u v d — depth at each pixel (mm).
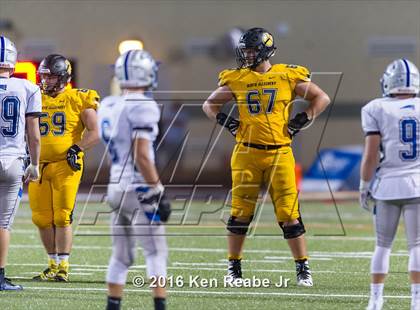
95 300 23281
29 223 42500
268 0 67188
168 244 35188
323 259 31266
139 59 18984
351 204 51875
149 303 22891
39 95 24094
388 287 25344
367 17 67375
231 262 26016
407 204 20375
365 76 67062
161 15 66875
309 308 22328
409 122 20297
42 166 26156
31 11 66250
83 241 35812
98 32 66500
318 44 67250
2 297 23578
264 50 25297
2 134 23688
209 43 66688
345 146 65625
